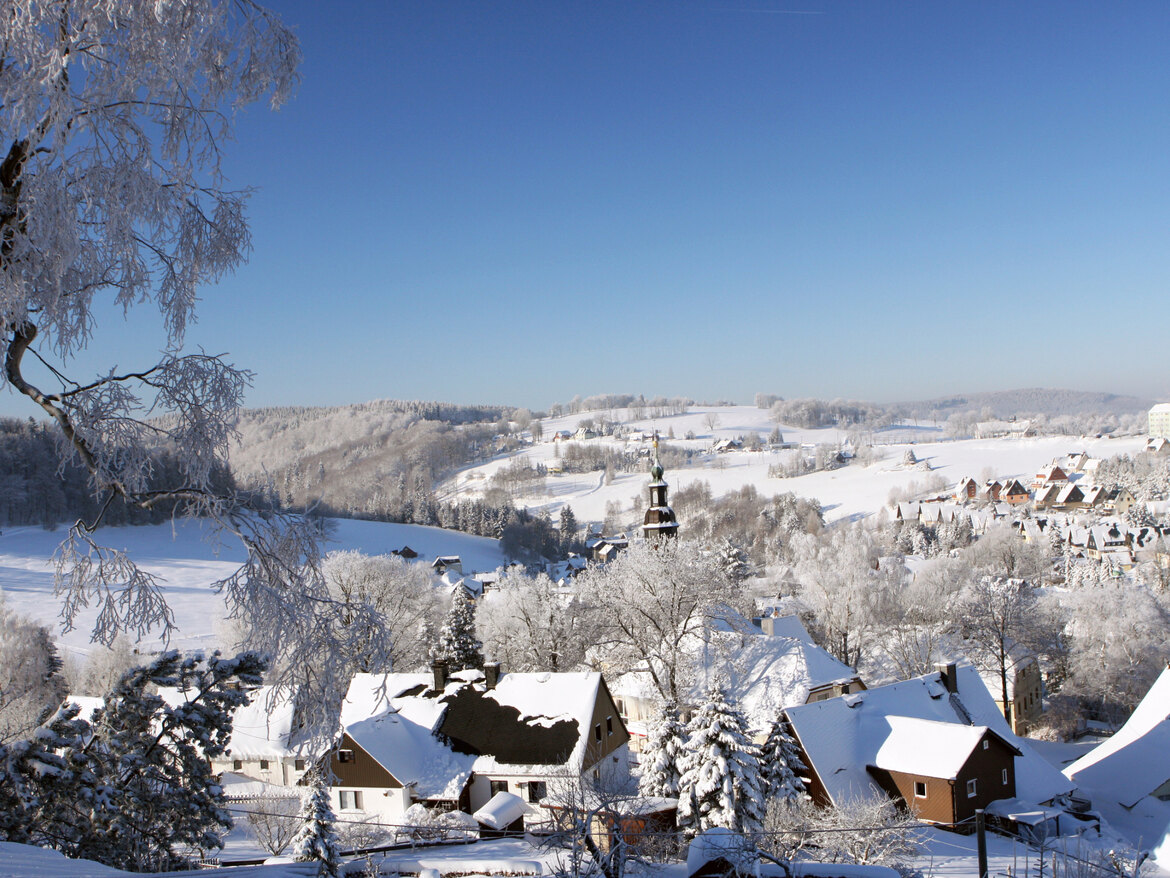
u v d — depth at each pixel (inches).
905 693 1654.8
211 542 352.8
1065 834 1326.3
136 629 344.2
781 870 609.9
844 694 1857.8
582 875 647.1
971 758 1378.0
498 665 1659.7
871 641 2785.4
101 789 564.7
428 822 1282.0
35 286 301.4
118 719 640.4
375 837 1227.2
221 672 692.7
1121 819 1489.9
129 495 341.1
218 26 333.7
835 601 2746.1
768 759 1326.3
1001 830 1338.6
